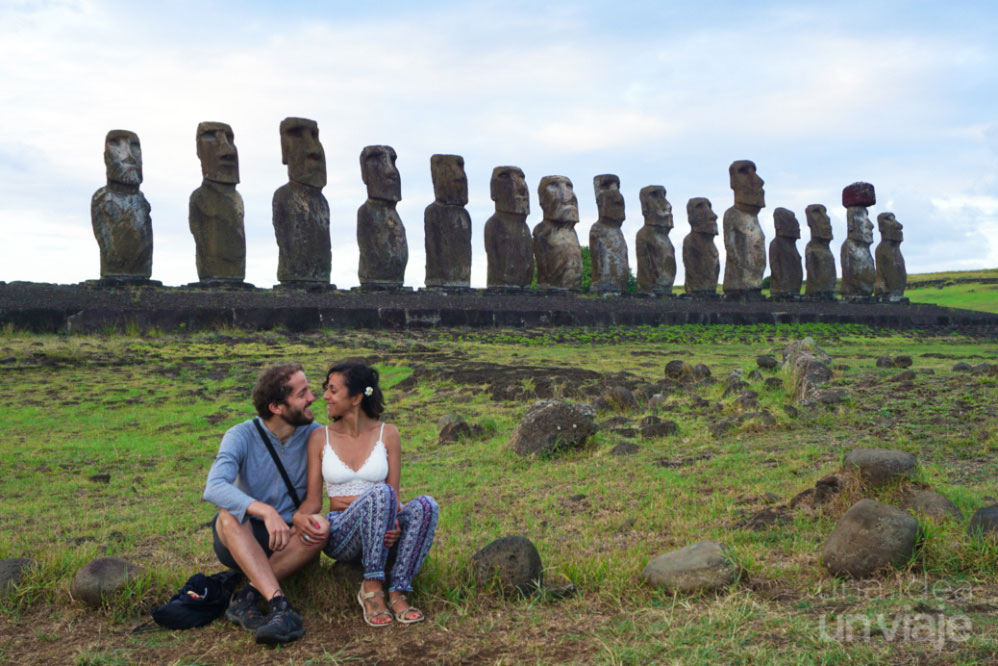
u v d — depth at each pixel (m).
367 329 25.52
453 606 4.31
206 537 6.81
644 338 27.03
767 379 14.28
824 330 32.44
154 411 14.13
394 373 17.97
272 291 27.94
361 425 4.62
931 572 4.38
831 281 43.38
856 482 5.95
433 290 32.19
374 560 4.22
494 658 3.66
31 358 18.34
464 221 33.00
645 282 39.22
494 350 22.69
